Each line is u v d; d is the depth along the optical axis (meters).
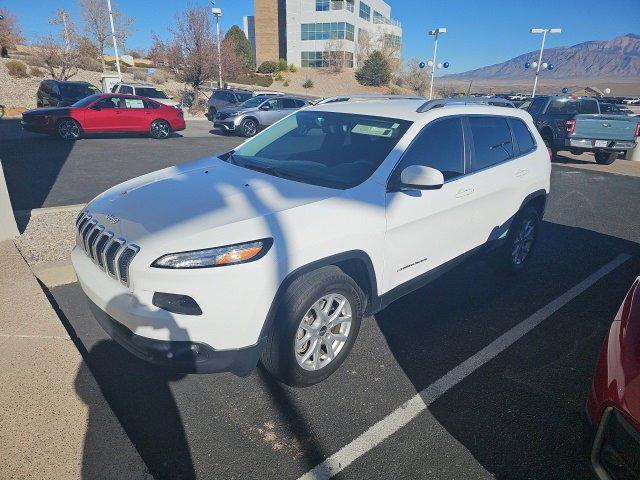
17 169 9.30
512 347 3.43
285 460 2.29
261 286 2.33
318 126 3.66
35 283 3.82
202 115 25.72
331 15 57.69
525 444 2.47
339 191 2.86
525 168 4.31
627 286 4.64
